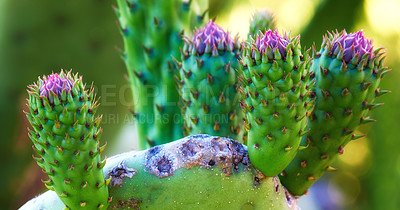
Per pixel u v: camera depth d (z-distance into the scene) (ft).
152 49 1.83
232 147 1.49
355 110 1.51
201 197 1.46
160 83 1.84
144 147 1.86
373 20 3.74
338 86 1.49
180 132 1.82
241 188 1.47
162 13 1.83
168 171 1.46
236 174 1.47
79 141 1.37
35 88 1.39
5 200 2.86
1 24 2.62
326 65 1.50
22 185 2.87
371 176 4.54
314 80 1.44
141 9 1.83
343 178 5.77
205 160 1.47
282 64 1.39
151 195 1.45
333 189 5.73
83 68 2.75
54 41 2.69
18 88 2.71
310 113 1.48
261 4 4.66
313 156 1.54
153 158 1.47
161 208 1.46
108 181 1.42
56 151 1.37
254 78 1.40
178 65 1.70
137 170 1.46
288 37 1.43
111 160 1.49
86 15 2.67
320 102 1.51
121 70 2.80
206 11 1.90
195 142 1.48
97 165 1.40
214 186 1.46
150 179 1.45
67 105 1.36
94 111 1.39
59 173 1.38
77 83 1.38
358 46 1.48
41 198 1.51
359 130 4.52
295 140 1.44
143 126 1.86
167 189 1.45
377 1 3.75
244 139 1.63
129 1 1.83
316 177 1.57
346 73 1.48
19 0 2.60
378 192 4.47
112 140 2.92
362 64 1.48
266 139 1.44
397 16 3.85
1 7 2.59
